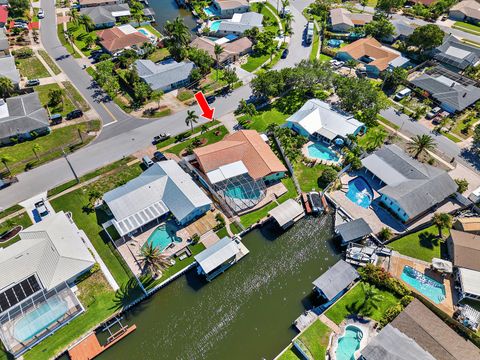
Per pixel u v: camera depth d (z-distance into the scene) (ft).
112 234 281.33
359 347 221.05
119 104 410.72
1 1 572.51
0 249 255.09
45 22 560.20
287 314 246.06
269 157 335.06
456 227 287.69
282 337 234.17
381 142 371.76
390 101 431.02
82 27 549.54
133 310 242.78
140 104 412.77
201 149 332.80
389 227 292.81
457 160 356.18
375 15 593.83
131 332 232.32
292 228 298.15
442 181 310.86
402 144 369.71
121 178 327.06
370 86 403.54
